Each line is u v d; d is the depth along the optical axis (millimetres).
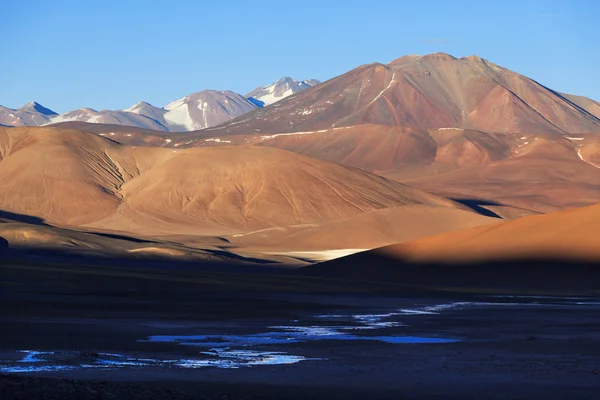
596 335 50656
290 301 79500
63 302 69812
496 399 28797
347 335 49875
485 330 53625
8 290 80375
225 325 55344
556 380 32812
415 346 44406
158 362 37000
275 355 40156
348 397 28812
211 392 28594
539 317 64188
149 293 83625
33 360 36969
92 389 25891
